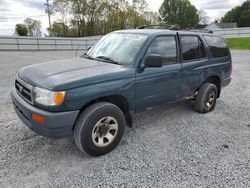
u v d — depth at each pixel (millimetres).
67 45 24375
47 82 2705
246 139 3703
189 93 4438
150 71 3480
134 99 3379
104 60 3609
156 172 2758
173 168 2848
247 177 2693
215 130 4039
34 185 2471
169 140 3611
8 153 3068
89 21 45000
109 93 2994
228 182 2598
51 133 2656
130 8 48344
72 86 2670
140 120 4418
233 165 2938
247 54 18016
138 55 3371
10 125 3963
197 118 4594
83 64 3395
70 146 3320
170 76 3812
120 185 2512
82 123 2838
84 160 2982
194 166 2900
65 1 42844
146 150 3279
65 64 3430
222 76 5102
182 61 4078
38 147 3258
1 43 19875
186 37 4227
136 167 2854
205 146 3438
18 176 2605
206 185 2539
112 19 46656
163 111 4941
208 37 4781
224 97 6223
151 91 3582
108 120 3086
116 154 3156
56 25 44062
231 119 4590
